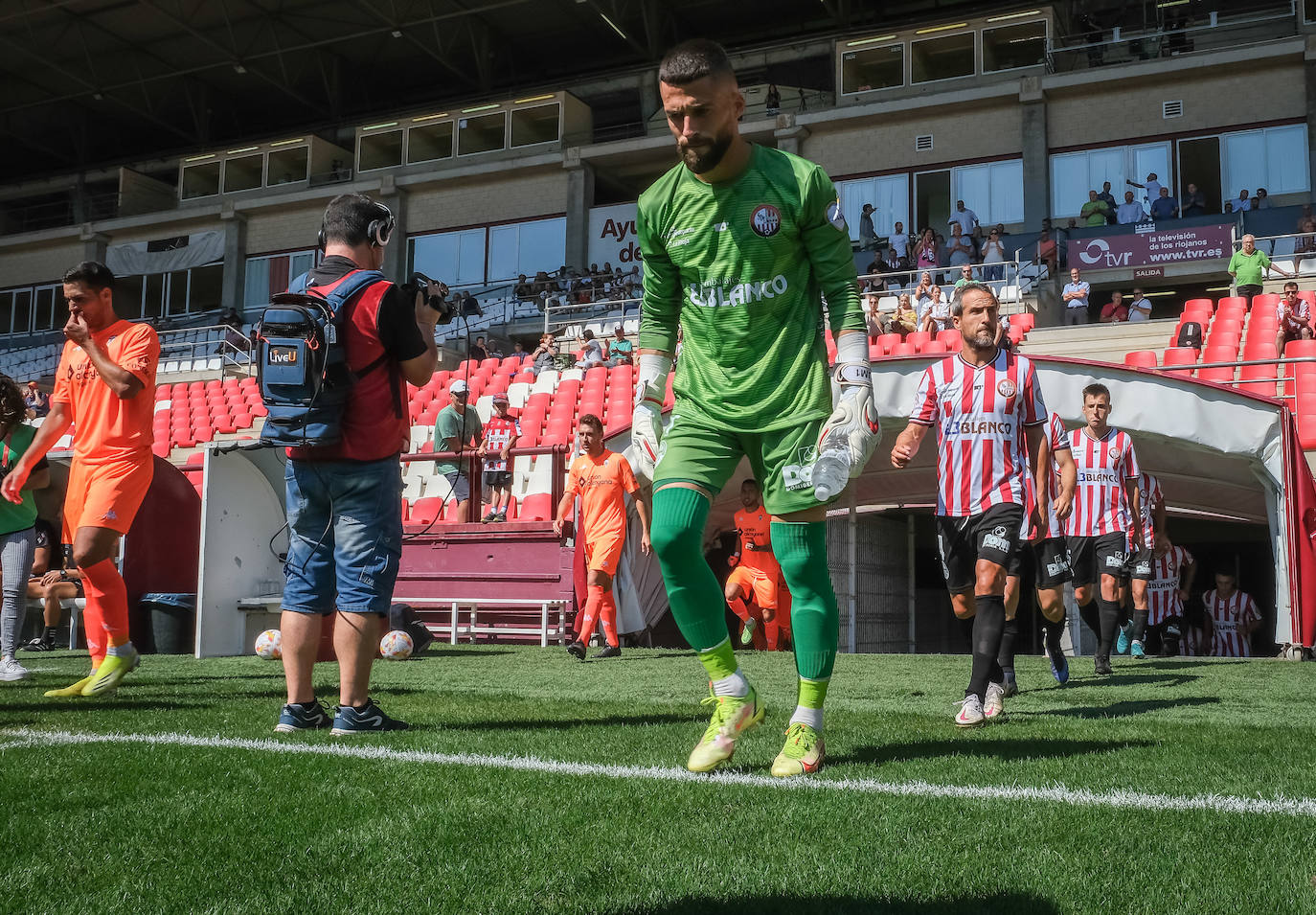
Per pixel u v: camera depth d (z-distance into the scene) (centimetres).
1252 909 162
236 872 183
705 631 290
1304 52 2367
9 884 175
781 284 295
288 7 3112
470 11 3109
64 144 3938
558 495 1068
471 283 3097
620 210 2959
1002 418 421
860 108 2689
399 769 270
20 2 3022
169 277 3434
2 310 3566
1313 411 1183
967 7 3066
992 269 2242
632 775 267
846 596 1124
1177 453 959
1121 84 2516
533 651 863
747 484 1005
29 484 543
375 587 354
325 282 354
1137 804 234
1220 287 2305
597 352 2055
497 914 162
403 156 3275
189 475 1074
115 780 254
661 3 3127
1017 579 441
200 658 723
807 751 278
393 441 358
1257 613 1255
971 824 214
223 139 3875
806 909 163
